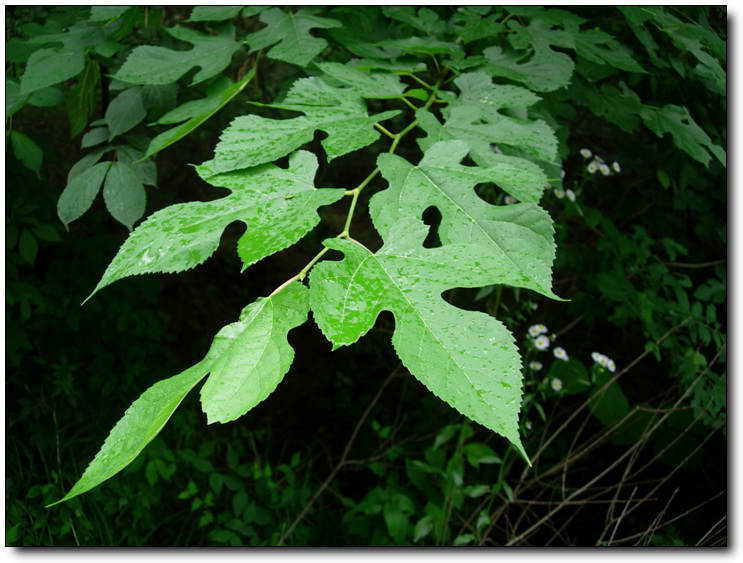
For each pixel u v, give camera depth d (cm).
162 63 55
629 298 102
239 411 34
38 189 101
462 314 34
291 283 38
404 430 138
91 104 64
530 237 39
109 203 57
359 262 37
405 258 37
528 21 63
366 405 149
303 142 44
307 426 147
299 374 160
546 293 36
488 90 53
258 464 108
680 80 77
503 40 65
